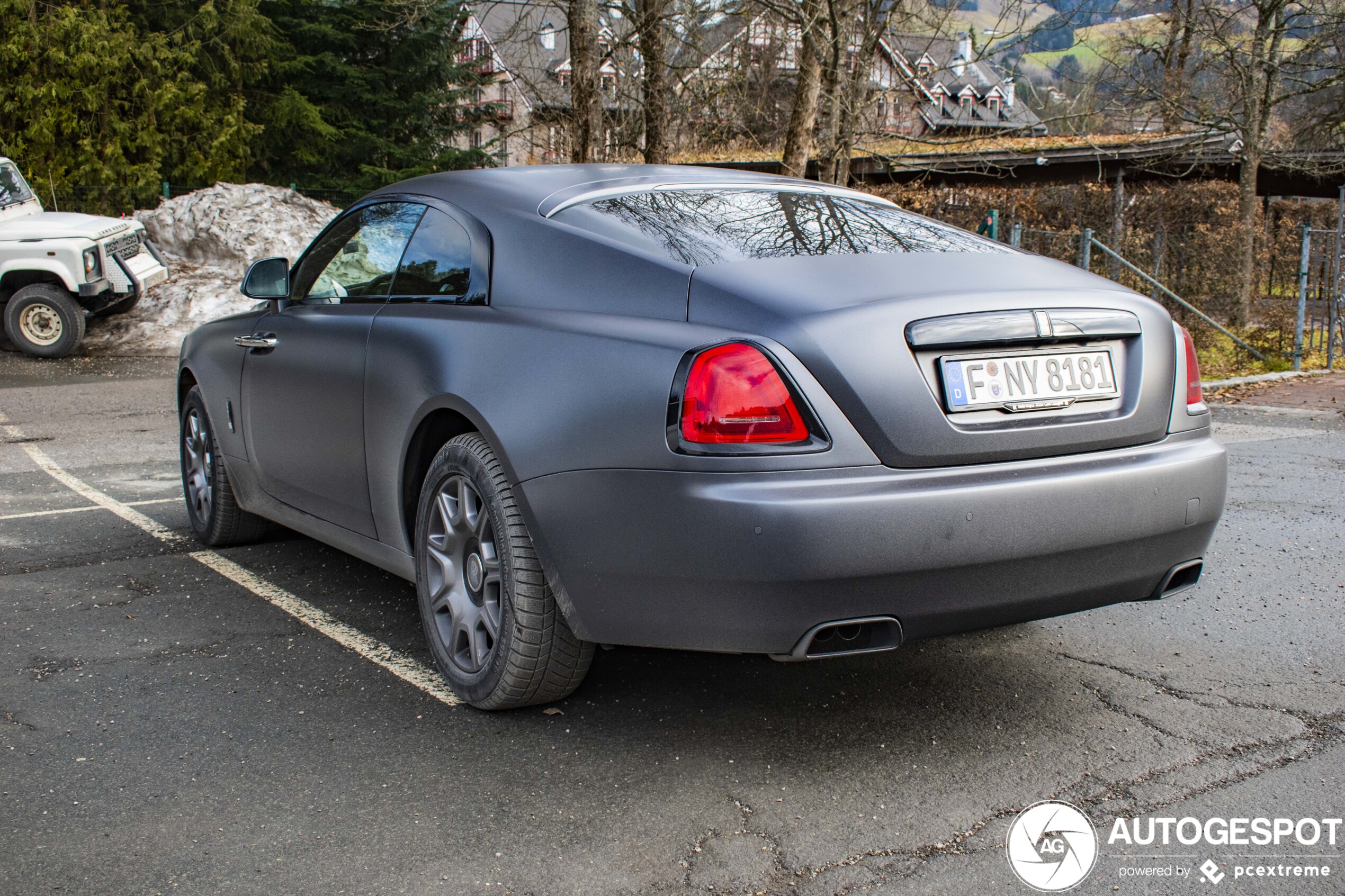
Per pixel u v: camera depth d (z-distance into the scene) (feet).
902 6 47.32
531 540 8.49
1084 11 55.26
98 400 31.32
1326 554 14.58
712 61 50.90
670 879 6.75
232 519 14.69
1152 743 8.71
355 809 7.67
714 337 7.61
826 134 45.75
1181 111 59.52
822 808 7.68
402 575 10.69
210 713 9.39
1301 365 38.52
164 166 84.58
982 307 7.92
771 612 7.40
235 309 46.98
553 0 42.70
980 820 7.48
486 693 9.10
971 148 57.62
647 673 10.35
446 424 9.73
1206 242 45.27
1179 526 8.58
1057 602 8.15
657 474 7.59
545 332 8.58
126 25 81.87
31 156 77.46
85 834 7.30
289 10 94.48
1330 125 77.71
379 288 11.18
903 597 7.49
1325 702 9.54
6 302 41.60
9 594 12.90
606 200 9.91
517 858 7.01
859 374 7.43
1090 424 8.30
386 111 96.12
